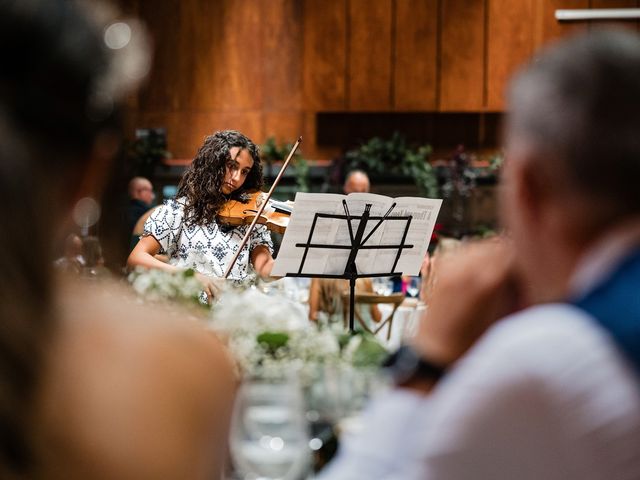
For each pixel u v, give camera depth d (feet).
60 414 3.47
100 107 3.60
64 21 3.52
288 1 43.06
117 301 3.88
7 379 3.37
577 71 4.00
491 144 43.47
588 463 3.66
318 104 42.70
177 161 42.19
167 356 3.71
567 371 3.69
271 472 9.43
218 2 43.11
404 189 41.06
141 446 3.54
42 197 3.46
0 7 3.43
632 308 3.73
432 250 31.94
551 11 42.32
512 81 4.23
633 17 41.93
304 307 23.21
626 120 3.93
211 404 3.75
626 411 3.62
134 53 3.61
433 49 42.47
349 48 42.57
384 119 43.65
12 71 3.47
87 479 3.49
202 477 3.70
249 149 20.51
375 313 23.18
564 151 4.01
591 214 4.04
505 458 3.76
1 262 3.34
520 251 4.27
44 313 3.45
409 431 4.82
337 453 9.96
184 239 20.18
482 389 3.81
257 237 20.54
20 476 3.43
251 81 43.29
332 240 17.54
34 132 3.51
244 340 10.11
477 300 4.95
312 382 10.07
